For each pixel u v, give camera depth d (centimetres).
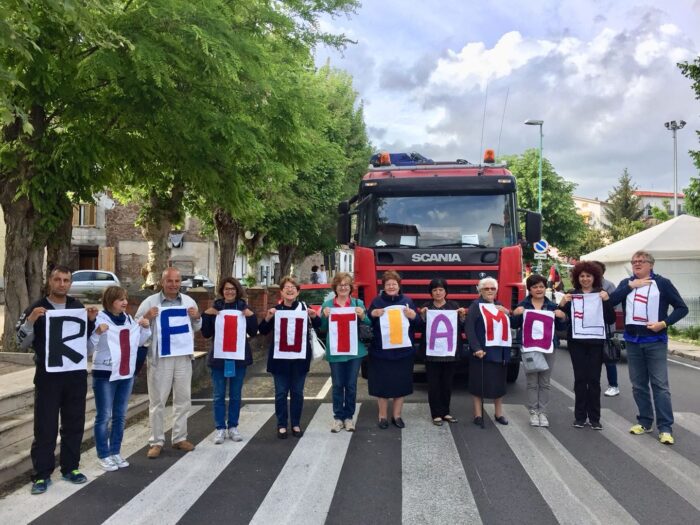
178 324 629
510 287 896
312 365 1259
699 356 1348
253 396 931
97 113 930
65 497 497
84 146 901
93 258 3519
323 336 848
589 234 5356
